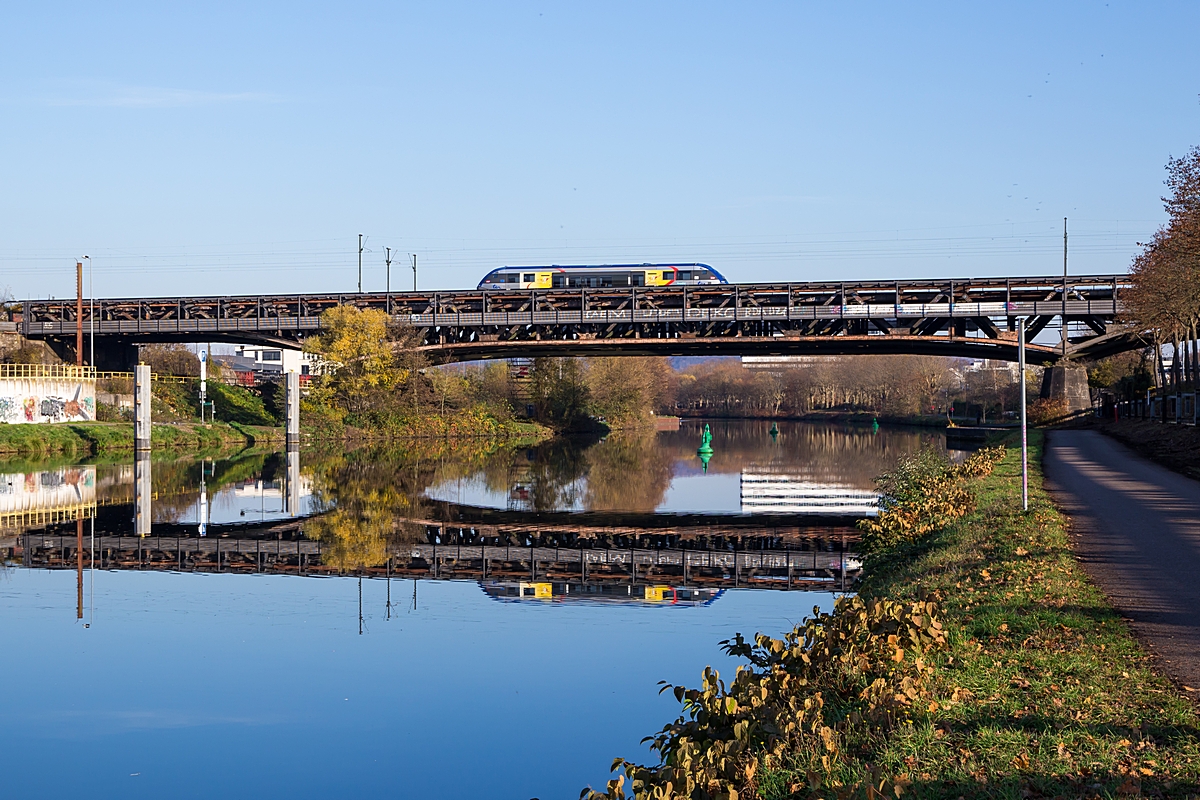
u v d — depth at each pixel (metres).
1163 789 8.19
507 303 93.56
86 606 25.92
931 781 8.65
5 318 97.50
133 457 76.75
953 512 27.34
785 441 120.62
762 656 12.95
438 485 59.31
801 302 85.69
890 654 11.71
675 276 91.69
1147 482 33.78
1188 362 81.69
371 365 94.00
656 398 180.50
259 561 33.03
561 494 55.50
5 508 46.66
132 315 96.12
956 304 78.56
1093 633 12.99
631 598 26.62
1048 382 87.44
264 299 95.25
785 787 9.14
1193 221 46.88
